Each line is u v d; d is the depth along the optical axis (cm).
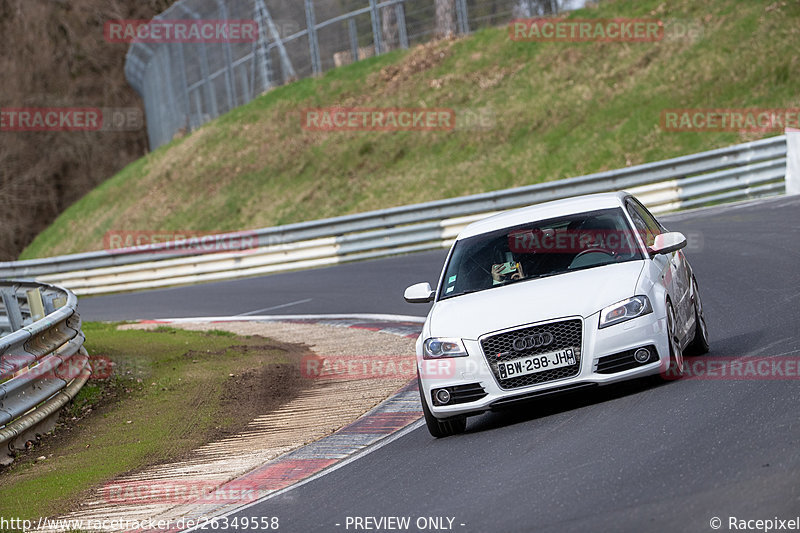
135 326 6769
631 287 2712
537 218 3172
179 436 3447
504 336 2675
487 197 8781
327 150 12825
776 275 4497
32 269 10662
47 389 3709
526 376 2655
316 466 2808
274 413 3675
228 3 15612
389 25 14900
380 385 3862
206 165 13938
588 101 11206
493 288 2939
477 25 14388
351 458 2825
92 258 10381
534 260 2984
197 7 16088
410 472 2481
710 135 9500
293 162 12950
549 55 12600
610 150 10031
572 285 2756
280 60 15175
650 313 2677
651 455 2111
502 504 1997
